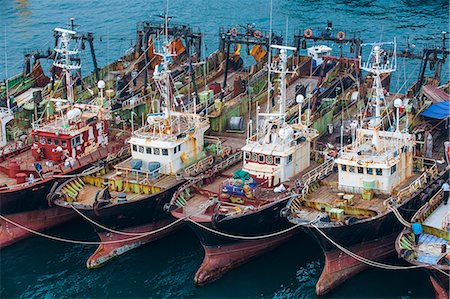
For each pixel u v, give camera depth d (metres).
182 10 123.19
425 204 55.03
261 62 85.19
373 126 59.22
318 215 55.69
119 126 73.81
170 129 64.25
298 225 54.00
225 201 58.44
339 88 78.44
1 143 69.50
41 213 64.31
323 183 60.12
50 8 128.38
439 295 50.91
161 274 58.66
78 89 80.81
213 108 72.12
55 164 65.69
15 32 117.31
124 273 59.09
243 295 55.56
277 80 76.94
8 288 57.94
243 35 82.12
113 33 115.00
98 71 86.06
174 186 60.91
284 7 122.12
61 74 84.75
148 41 87.56
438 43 101.62
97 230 60.09
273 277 57.41
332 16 116.25
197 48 87.50
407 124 64.94
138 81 85.56
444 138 69.62
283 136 60.72
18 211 63.09
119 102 76.25
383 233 56.00
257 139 62.47
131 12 123.94
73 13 125.25
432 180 59.53
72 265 60.66
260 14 119.19
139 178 62.75
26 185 62.16
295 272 57.84
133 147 63.97
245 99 75.81
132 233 60.94
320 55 86.00
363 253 56.19
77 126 66.62
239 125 71.75
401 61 96.94
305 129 64.12
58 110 68.25
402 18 113.62
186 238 63.47
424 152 65.25
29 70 86.25
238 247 57.84
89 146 67.81
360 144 60.00
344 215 55.72
